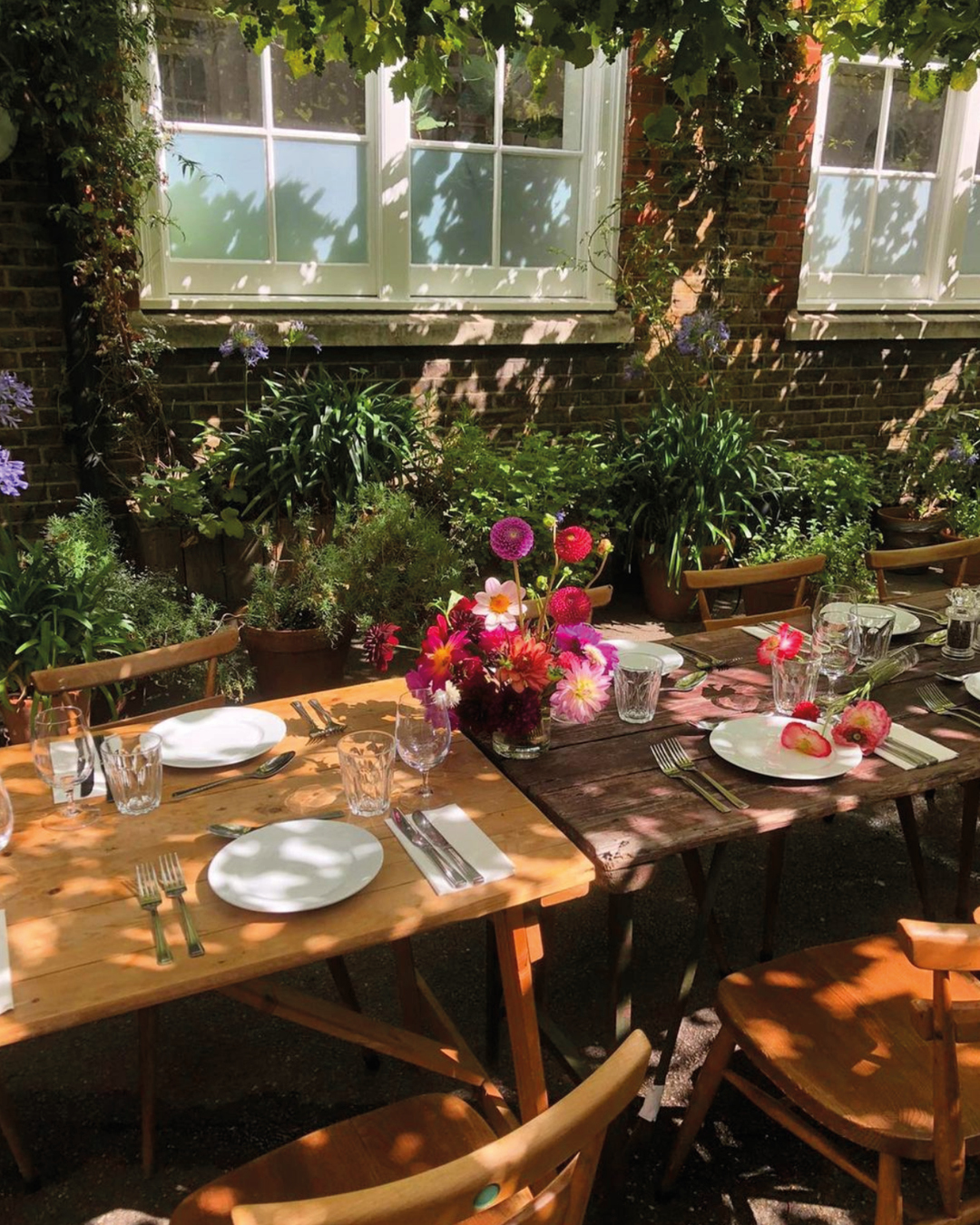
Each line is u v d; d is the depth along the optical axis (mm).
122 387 4277
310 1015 1728
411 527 3773
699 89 2658
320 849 1573
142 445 4359
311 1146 1453
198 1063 2176
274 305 4582
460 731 2049
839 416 6043
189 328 4332
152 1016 1835
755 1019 1696
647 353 5402
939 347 6211
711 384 5238
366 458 4211
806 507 5250
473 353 4988
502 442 5176
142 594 3547
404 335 4734
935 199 5992
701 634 2672
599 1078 1033
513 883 1510
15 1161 1885
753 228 5441
